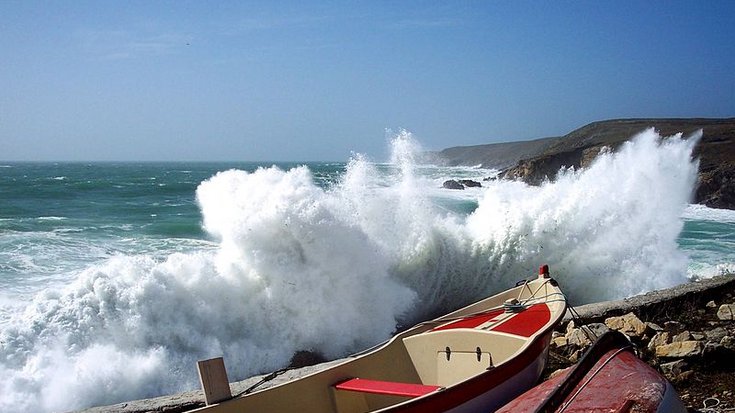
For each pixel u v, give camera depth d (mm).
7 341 9836
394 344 7648
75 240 22797
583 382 5680
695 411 7199
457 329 7695
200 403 8266
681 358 8609
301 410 6543
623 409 5191
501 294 9266
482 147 154375
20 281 15586
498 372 6438
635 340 9555
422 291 14070
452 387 5980
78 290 10664
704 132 70812
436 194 46438
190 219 32094
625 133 80375
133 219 31781
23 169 130875
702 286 12281
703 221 34188
